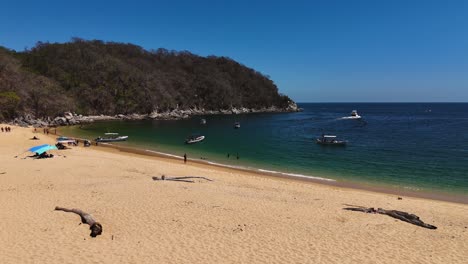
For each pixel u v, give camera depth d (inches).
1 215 612.1
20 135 2165.4
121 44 6889.8
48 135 2559.1
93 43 6264.8
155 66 6707.7
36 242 502.9
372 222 655.8
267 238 552.1
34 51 5324.8
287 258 479.5
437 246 542.6
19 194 763.4
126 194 791.1
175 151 1991.9
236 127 3688.5
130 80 5132.9
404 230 614.2
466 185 1188.5
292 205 768.3
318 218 671.1
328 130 3408.0
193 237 545.0
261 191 927.7
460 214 757.9
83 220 595.5
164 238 537.3
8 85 3531.0
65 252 473.4
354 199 881.5
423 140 2524.6
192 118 5305.1
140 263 448.8
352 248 522.9
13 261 441.1
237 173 1316.4
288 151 2011.6
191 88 6363.2
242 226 604.7
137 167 1240.2
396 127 3742.6
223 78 7106.3
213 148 2144.4
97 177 1008.9
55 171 1063.6
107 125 3836.1
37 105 3745.1
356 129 3523.6
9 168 1083.9
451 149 2049.7
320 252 503.8
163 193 816.3
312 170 1456.7
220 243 524.7
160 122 4426.7
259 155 1862.7
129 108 4921.3
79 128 3415.4
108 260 454.3
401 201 884.6
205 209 695.7
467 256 506.3
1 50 4441.4
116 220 608.1
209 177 1127.0
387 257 494.0
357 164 1598.2
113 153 1755.7
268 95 7746.1
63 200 721.6
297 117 5757.9
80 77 4901.6
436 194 1062.4
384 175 1357.0
